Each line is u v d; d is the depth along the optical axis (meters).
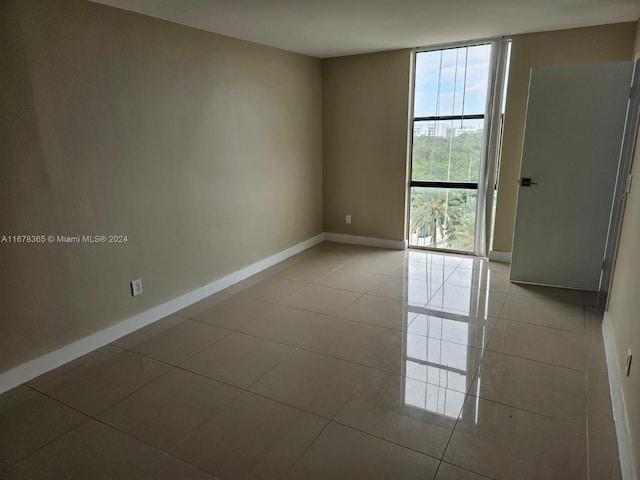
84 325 2.85
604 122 3.47
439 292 3.87
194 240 3.66
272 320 3.36
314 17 3.22
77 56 2.61
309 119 5.16
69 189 2.65
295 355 2.83
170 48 3.24
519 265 4.02
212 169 3.77
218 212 3.89
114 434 2.11
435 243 5.23
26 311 2.51
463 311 3.46
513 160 4.40
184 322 3.34
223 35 3.73
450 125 4.75
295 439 2.05
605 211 3.62
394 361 2.73
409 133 4.99
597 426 2.10
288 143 4.80
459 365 2.67
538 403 2.28
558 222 3.79
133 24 2.94
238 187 4.11
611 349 2.63
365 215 5.46
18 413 2.27
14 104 2.34
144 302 3.27
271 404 2.32
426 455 1.93
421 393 2.39
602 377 2.52
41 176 2.50
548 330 3.11
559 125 3.60
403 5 2.98
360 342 2.98
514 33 4.02
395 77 4.83
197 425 2.16
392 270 4.51
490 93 4.38
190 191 3.56
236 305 3.66
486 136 4.53
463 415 2.20
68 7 2.54
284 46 4.36
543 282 3.98
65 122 2.59
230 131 3.92
